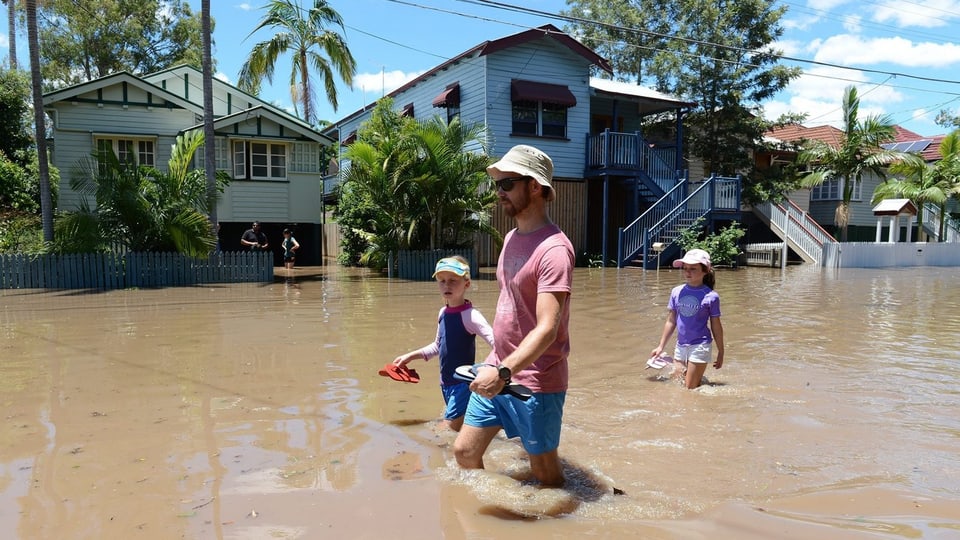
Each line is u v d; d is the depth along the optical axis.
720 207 22.50
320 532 2.83
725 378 6.03
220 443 4.02
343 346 7.34
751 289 14.89
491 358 3.24
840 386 5.71
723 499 3.24
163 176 15.17
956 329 9.06
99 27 35.31
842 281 17.25
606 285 15.38
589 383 5.84
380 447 3.96
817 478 3.54
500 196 3.10
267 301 11.60
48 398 5.05
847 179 27.36
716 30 27.08
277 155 21.45
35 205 19.22
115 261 14.27
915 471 3.65
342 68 27.30
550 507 3.10
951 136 29.20
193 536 2.79
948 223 31.69
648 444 4.11
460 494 3.25
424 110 25.59
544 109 22.53
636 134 22.58
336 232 28.28
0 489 3.29
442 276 4.07
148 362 6.43
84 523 2.90
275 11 26.69
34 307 10.68
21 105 21.09
